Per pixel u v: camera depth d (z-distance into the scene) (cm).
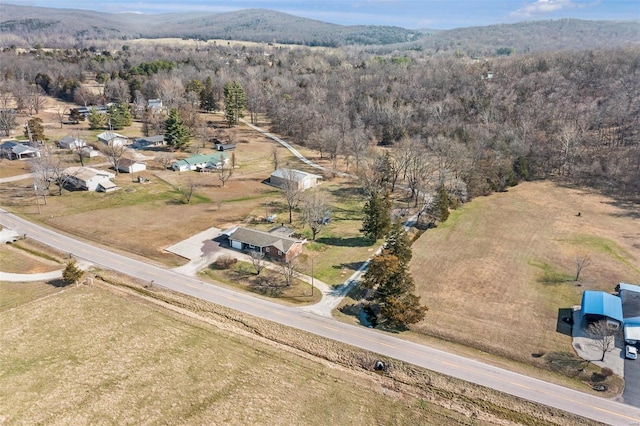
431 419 4025
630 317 5188
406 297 5222
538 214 8581
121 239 7150
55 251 6725
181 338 4950
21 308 5341
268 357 4722
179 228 7638
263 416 3969
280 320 5281
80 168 9700
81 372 4372
